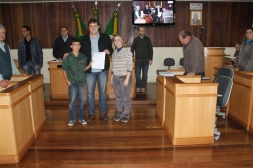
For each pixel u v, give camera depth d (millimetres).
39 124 3139
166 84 3072
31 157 2457
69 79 3150
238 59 3871
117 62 3184
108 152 2545
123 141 2814
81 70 3133
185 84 2541
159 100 3559
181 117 2631
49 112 3963
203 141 2709
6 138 2311
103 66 3162
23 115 2570
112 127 3256
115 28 5770
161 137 2922
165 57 6180
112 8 5852
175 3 5805
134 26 5863
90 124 3373
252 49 3518
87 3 5820
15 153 2344
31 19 5875
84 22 5887
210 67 4859
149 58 4977
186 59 3145
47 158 2432
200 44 3004
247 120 3135
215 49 4766
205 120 2664
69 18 5887
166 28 6020
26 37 4289
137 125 3324
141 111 3967
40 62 4438
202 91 2584
